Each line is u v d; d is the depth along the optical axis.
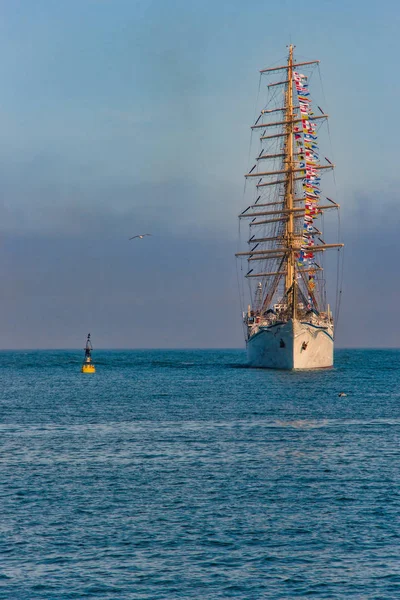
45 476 162.12
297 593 101.88
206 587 103.69
